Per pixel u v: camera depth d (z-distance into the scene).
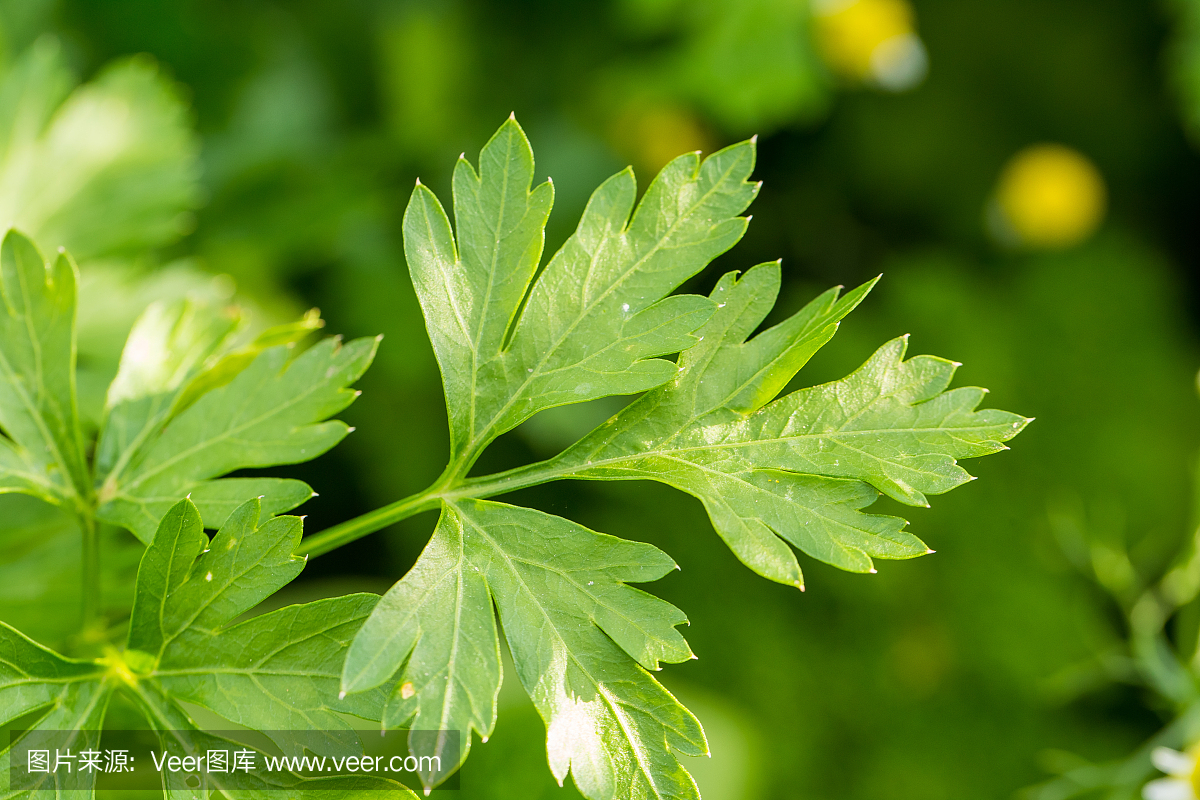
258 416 0.36
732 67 0.63
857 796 0.63
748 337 0.35
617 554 0.34
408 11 0.66
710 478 0.34
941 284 0.73
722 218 0.35
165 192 0.42
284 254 0.56
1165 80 0.72
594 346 0.35
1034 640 0.65
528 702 0.45
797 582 0.34
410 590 0.34
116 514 0.36
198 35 0.59
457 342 0.35
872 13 0.62
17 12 0.53
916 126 0.71
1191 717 0.41
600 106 0.66
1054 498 0.69
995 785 0.63
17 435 0.36
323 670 0.34
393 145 0.62
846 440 0.34
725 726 0.58
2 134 0.41
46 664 0.34
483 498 0.35
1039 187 0.72
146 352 0.37
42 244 0.41
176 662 0.34
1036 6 0.70
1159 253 0.78
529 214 0.35
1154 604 0.42
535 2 0.67
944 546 0.69
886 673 0.66
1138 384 0.71
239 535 0.34
